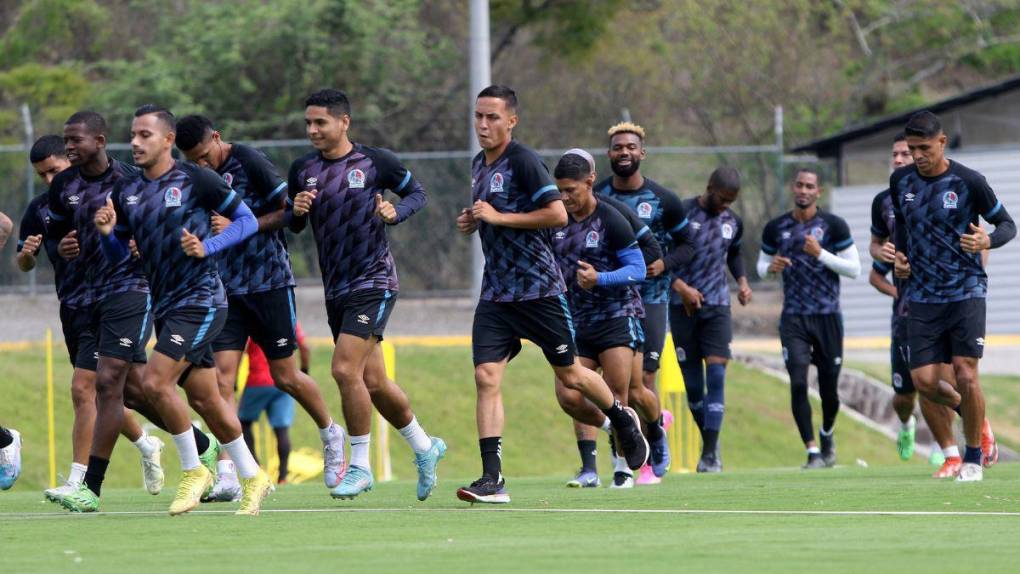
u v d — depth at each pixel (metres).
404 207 31.89
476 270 75.06
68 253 31.88
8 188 84.56
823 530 24.91
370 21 110.81
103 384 31.47
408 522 27.33
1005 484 36.19
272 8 109.62
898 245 38.19
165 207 27.92
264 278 34.06
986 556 20.92
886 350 85.44
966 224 36.84
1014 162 90.00
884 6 133.38
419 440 32.47
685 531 25.03
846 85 132.25
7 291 84.81
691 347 50.62
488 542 23.52
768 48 130.12
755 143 130.50
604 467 67.94
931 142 36.59
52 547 23.53
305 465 59.50
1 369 67.81
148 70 109.69
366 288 31.89
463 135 114.69
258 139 109.69
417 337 80.69
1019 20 134.88
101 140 31.84
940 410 41.41
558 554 21.59
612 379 36.88
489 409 31.05
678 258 42.38
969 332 37.03
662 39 128.12
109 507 33.72
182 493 29.30
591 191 36.59
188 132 33.03
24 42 123.69
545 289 30.92
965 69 140.12
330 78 110.62
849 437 72.69
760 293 98.94
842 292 88.81
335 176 31.95
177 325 27.97
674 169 92.56
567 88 124.75
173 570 20.12
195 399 28.75
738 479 42.28
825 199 96.81
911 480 39.56
